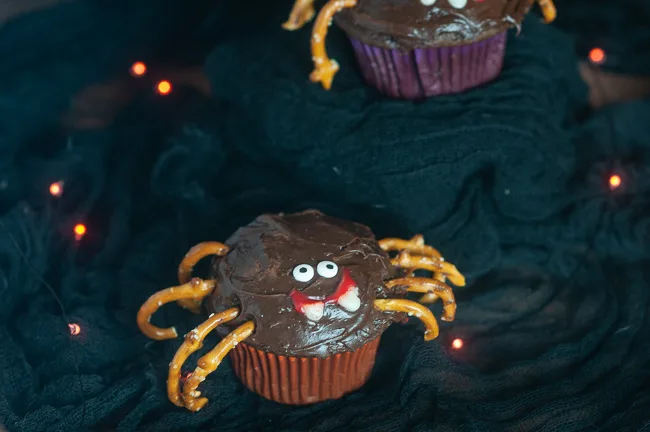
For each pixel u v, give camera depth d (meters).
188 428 0.60
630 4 0.83
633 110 0.74
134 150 0.75
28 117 0.77
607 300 0.66
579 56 0.79
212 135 0.75
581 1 0.83
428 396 0.61
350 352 0.58
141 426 0.61
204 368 0.57
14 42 0.81
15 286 0.67
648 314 0.65
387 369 0.63
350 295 0.57
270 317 0.57
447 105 0.70
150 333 0.62
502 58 0.71
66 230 0.70
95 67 0.81
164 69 0.80
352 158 0.70
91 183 0.73
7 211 0.72
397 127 0.70
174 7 0.83
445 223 0.69
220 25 0.82
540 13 0.78
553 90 0.74
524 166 0.70
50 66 0.80
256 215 0.70
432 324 0.59
